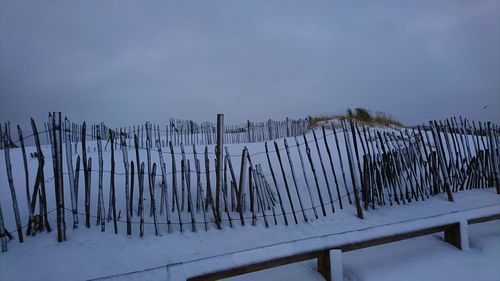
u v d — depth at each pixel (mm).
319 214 6332
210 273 3131
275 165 8492
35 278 3971
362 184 6801
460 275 4012
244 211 6262
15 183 6645
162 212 5797
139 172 5520
